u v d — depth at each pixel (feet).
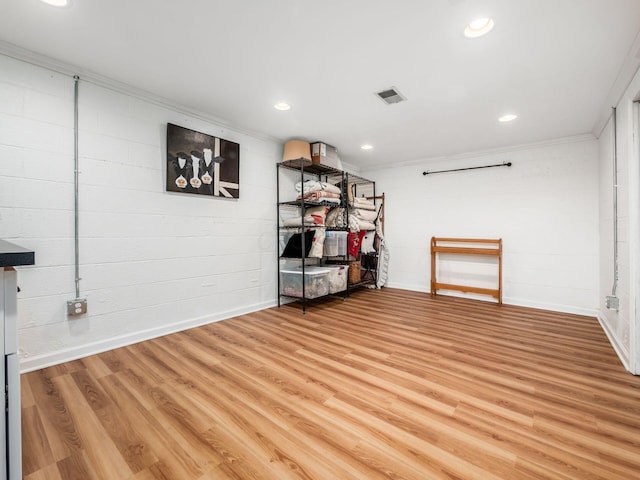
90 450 3.93
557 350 7.38
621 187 7.37
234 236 10.26
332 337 8.23
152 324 8.15
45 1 4.74
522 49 5.93
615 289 7.79
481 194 12.94
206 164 9.27
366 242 15.62
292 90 7.75
